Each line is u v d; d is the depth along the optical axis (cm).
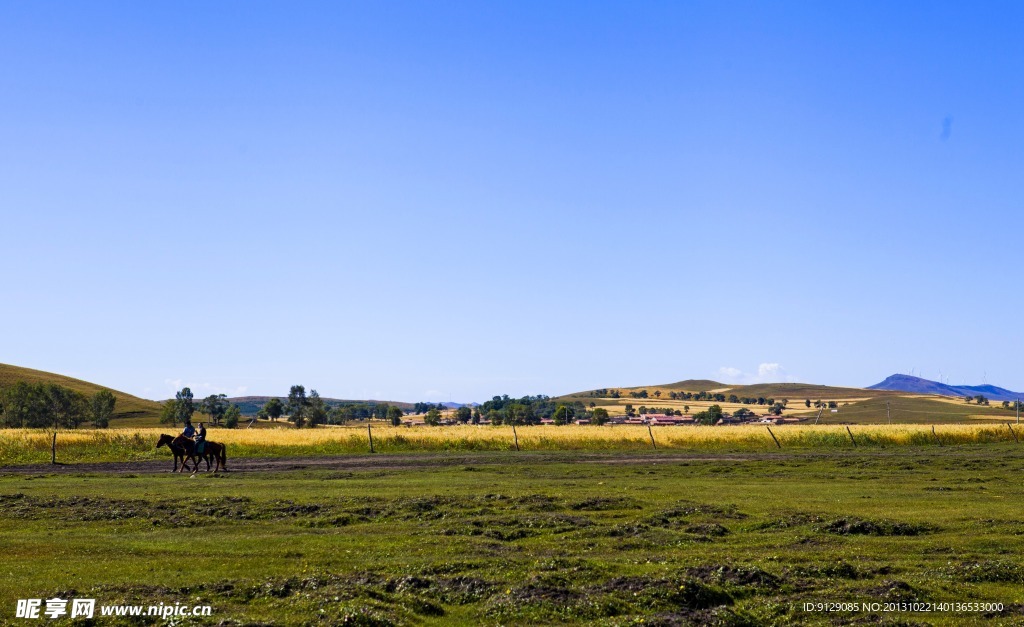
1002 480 3812
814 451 5950
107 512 2797
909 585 1708
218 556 2102
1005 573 1833
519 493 3225
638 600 1652
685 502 2998
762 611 1586
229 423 17625
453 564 1941
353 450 6044
